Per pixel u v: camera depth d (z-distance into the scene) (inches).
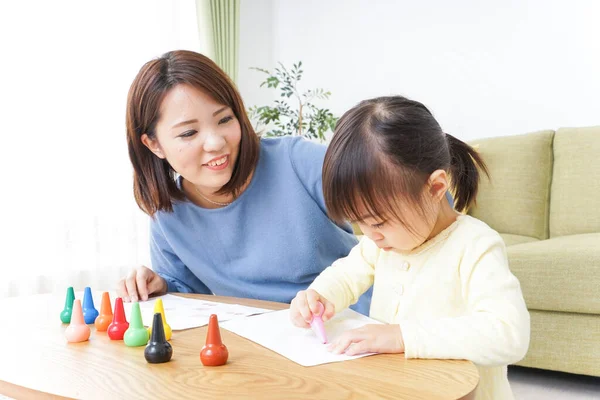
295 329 36.5
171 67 43.7
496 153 116.1
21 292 101.9
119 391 26.5
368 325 32.6
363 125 33.1
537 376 83.1
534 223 110.2
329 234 49.7
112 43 115.9
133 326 34.7
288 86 165.3
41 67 105.1
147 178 49.6
